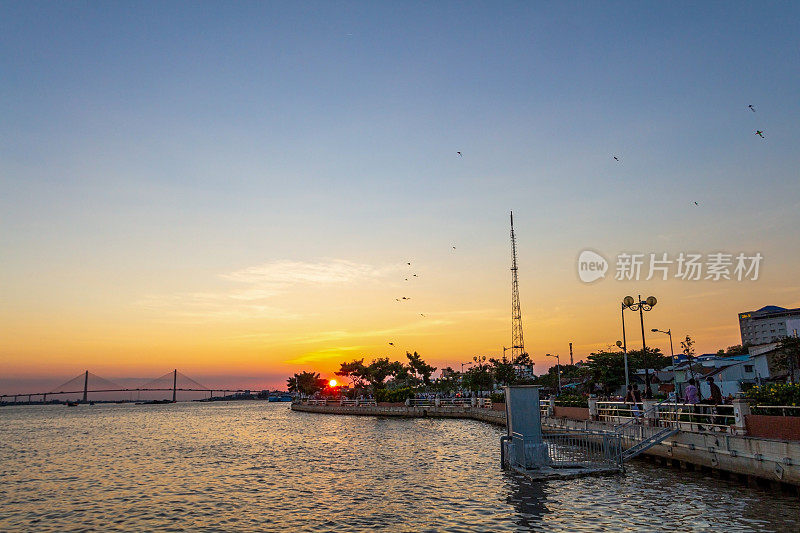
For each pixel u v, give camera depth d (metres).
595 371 74.94
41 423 107.38
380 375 117.81
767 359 53.25
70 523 21.34
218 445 50.97
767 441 22.19
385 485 27.27
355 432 62.12
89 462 40.00
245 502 24.22
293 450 44.94
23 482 31.19
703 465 26.28
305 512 21.97
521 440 28.59
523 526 18.80
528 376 98.31
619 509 20.59
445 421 74.94
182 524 20.67
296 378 185.00
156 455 43.59
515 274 114.19
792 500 20.89
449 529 18.78
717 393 29.06
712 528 17.80
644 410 33.12
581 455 31.70
